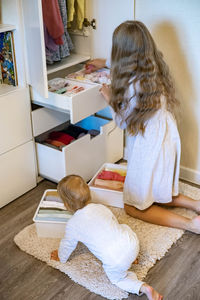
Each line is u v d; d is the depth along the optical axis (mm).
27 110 2143
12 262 1836
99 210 1695
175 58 2184
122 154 2676
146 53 1768
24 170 2271
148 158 1901
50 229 1924
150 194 1990
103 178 2209
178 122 2324
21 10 1917
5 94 1986
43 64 1854
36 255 1856
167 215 1996
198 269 1781
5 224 2086
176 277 1738
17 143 2158
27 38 1948
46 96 1938
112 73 1860
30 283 1726
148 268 1773
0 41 2039
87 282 1707
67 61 2348
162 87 1874
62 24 2080
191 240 1948
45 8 1997
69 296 1659
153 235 1954
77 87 2127
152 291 1593
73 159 2227
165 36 2170
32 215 2154
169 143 1914
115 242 1632
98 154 2428
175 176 2047
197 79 2150
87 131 2547
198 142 2312
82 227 1665
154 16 2158
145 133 1878
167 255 1858
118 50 1795
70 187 1673
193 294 1653
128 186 2012
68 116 2443
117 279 1657
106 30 2311
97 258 1837
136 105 1844
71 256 1851
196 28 2037
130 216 2100
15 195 2273
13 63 2039
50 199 2029
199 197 2270
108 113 2559
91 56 2457
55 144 2322
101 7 2268
